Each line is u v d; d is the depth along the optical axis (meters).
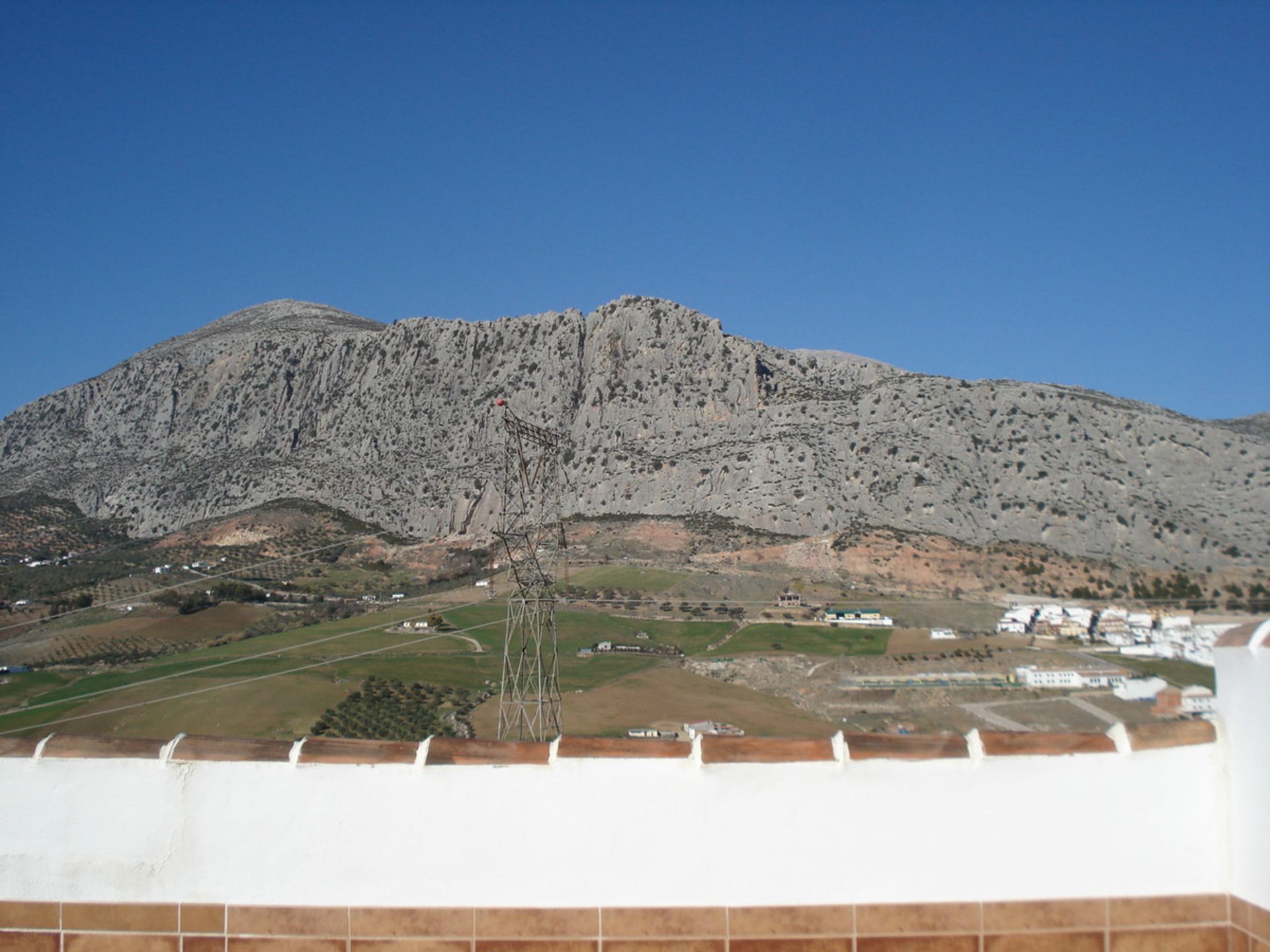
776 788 4.27
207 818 4.35
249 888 4.30
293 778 4.34
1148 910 4.22
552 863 4.24
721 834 4.25
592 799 4.27
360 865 4.28
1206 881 4.25
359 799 4.31
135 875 4.34
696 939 4.19
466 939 4.21
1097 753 4.32
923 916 4.21
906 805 4.27
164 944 4.29
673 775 4.28
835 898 4.22
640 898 4.22
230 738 4.51
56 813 4.39
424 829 4.28
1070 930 4.21
